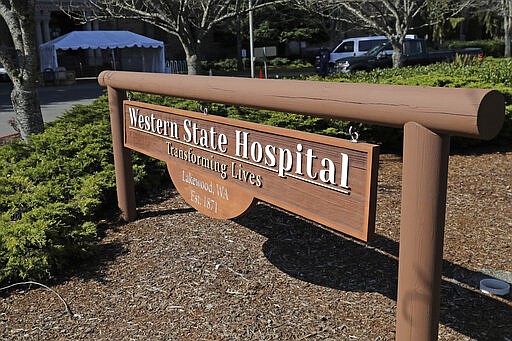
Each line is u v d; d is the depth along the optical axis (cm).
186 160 386
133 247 418
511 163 664
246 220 464
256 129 305
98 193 471
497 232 430
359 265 373
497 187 556
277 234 432
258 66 3077
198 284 353
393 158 710
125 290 351
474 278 351
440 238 216
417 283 222
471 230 435
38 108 696
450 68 1120
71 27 3331
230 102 311
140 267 382
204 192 371
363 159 235
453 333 289
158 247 414
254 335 294
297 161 276
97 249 411
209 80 326
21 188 490
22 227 373
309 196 270
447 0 1934
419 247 217
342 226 251
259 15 3036
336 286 344
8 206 443
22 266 361
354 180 242
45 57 2383
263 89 277
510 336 286
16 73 678
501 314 308
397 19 1331
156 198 543
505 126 752
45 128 724
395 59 1352
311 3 1022
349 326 298
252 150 311
